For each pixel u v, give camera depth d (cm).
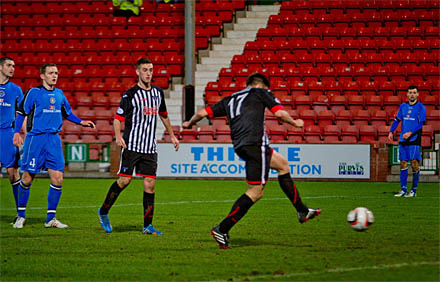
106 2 9194
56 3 9250
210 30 8006
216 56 7800
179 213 3244
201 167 5369
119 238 2433
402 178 4056
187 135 6031
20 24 8694
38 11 9000
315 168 5234
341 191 4400
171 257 2045
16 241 2369
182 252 2130
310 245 2231
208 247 2222
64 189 4550
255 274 1783
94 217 3095
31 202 3759
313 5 8456
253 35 8138
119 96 7019
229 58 7675
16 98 2989
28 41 8375
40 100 2712
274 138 5869
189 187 4694
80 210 3378
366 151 5191
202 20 8150
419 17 8069
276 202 3694
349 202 3697
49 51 8062
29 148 2723
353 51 7494
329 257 2011
